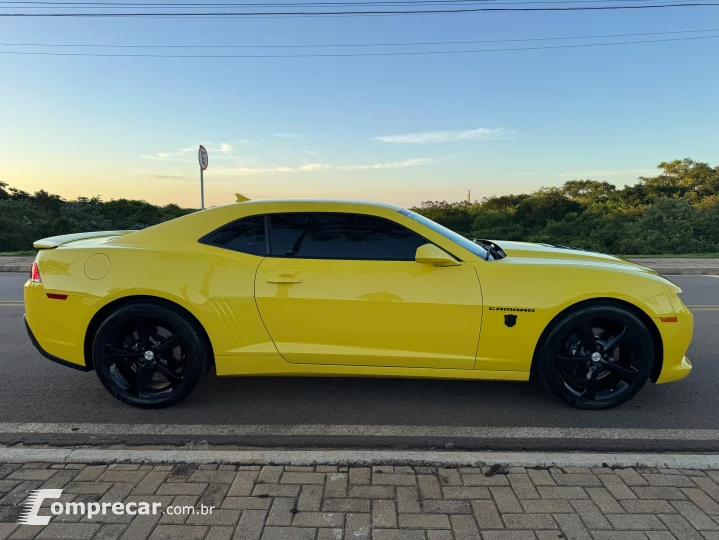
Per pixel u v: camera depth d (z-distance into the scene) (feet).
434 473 8.45
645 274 11.37
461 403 11.84
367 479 8.25
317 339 10.94
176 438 10.11
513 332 10.75
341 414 11.24
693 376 13.83
